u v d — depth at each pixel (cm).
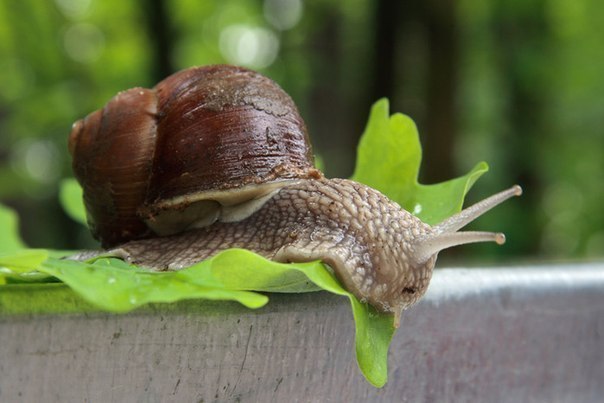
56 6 67
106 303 14
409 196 20
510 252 60
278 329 16
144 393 15
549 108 63
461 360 18
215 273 15
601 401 20
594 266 21
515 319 19
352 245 17
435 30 57
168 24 60
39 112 61
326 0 73
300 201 18
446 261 47
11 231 25
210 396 16
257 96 19
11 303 15
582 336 20
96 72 68
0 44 65
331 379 17
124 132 19
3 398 14
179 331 15
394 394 17
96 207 20
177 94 19
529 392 19
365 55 62
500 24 63
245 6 76
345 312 17
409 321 17
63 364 15
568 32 63
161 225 19
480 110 66
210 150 19
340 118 74
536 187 63
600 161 65
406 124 20
